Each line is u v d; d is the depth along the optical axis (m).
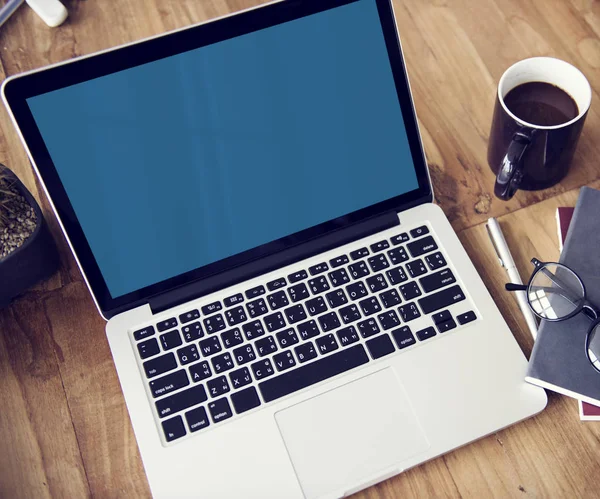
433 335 0.75
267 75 0.72
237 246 0.78
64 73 0.67
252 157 0.75
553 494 0.70
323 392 0.73
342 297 0.77
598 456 0.71
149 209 0.74
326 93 0.74
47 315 0.81
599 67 0.92
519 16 0.95
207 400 0.72
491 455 0.72
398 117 0.77
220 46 0.70
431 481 0.71
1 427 0.76
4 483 0.73
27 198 0.78
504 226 0.83
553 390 0.71
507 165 0.77
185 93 0.71
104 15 0.97
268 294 0.77
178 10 0.97
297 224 0.79
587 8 0.95
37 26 0.97
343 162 0.77
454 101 0.91
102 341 0.79
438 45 0.95
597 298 0.74
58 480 0.73
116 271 0.75
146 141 0.71
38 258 0.78
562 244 0.79
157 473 0.70
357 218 0.80
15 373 0.78
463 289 0.77
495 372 0.73
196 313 0.76
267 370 0.73
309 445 0.71
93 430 0.75
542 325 0.74
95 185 0.71
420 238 0.80
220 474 0.70
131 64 0.68
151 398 0.73
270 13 0.70
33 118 0.67
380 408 0.72
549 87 0.81
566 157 0.78
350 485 0.69
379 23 0.73
